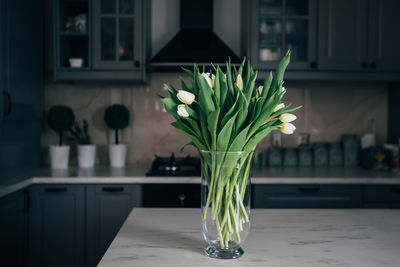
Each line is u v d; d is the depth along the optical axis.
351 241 1.17
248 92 1.02
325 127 3.28
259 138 1.03
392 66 2.88
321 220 1.40
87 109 3.23
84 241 2.59
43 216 2.58
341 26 2.88
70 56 2.99
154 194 2.58
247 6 2.87
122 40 2.86
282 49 2.89
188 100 0.99
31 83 2.84
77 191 2.58
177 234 1.23
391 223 1.36
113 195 2.58
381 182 2.59
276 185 2.60
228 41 3.28
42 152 3.20
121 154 3.08
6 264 2.28
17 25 2.56
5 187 2.20
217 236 1.03
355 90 3.29
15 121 2.61
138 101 3.23
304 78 2.89
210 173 1.02
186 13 3.05
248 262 0.99
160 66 2.90
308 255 1.05
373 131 3.29
